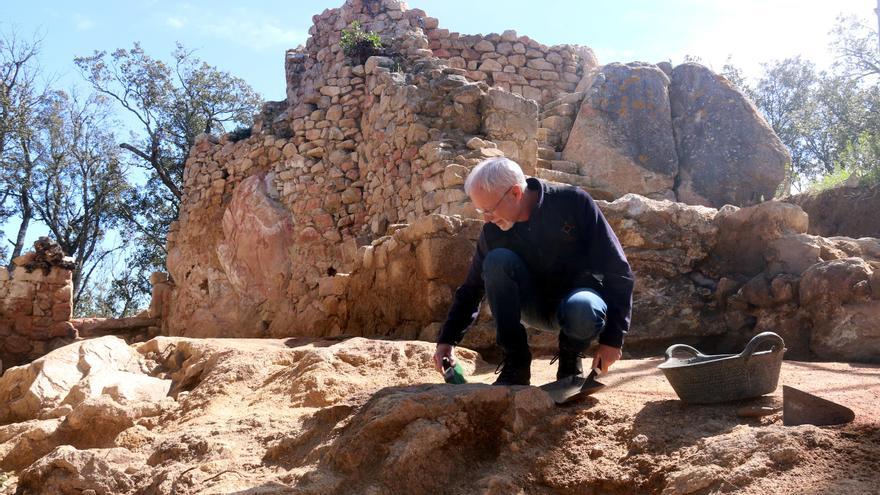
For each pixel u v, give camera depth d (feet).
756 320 15.94
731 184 34.27
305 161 39.63
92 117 73.61
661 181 34.14
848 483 7.46
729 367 9.98
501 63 44.06
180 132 73.26
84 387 17.06
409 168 31.04
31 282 42.16
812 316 14.98
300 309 33.27
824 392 10.25
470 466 9.77
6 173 69.77
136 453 12.41
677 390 10.36
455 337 11.69
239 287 40.98
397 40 40.29
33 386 17.99
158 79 73.15
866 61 57.26
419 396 10.26
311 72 43.73
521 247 11.02
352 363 15.28
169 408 15.28
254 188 41.11
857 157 28.84
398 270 19.52
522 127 30.55
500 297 10.77
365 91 38.11
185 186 47.78
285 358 16.75
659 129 35.12
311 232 38.17
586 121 35.17
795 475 7.84
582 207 10.69
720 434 9.16
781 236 16.33
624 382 12.32
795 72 64.69
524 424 10.21
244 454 11.07
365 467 9.68
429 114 31.01
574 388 11.03
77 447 14.47
